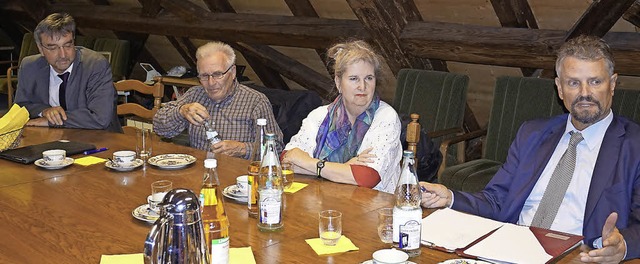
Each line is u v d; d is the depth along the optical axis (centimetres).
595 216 208
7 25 753
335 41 462
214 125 316
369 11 420
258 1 509
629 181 207
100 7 630
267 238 175
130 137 305
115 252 164
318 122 254
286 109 429
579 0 357
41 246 168
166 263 128
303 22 481
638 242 180
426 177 351
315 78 537
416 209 164
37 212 194
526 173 227
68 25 327
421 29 428
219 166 251
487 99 468
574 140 221
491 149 389
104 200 206
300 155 238
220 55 308
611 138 213
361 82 235
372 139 238
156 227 130
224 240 150
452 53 418
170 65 691
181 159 257
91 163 252
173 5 551
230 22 525
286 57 548
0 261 158
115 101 347
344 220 191
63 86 341
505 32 395
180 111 311
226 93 315
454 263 156
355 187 224
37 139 294
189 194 131
